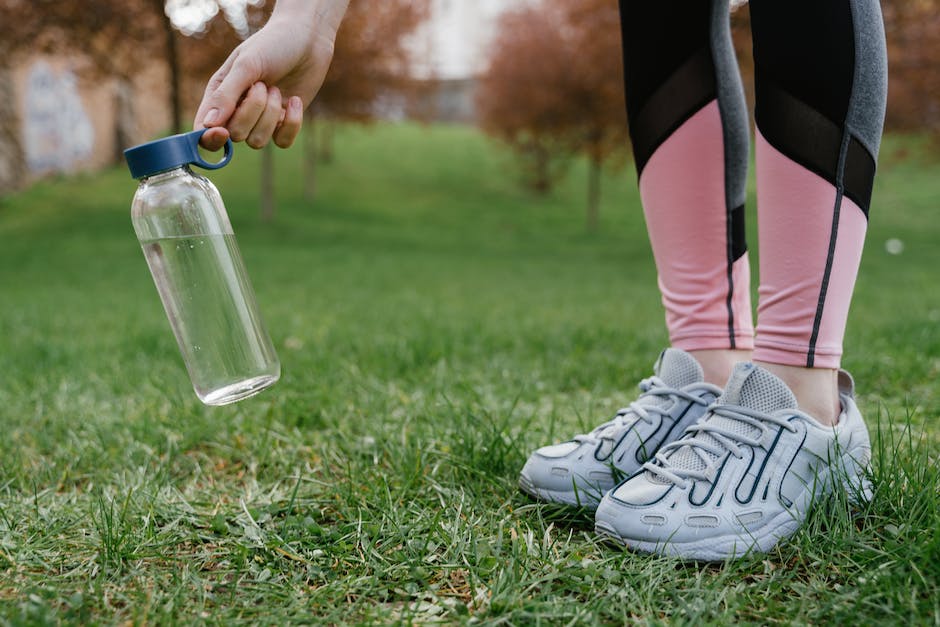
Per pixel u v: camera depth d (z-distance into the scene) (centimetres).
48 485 159
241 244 1242
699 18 135
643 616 98
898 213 1645
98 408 223
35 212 1340
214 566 117
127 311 513
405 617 100
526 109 1546
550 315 503
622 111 1462
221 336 125
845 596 98
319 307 554
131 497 144
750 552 112
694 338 142
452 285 823
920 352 282
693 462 123
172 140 115
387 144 2211
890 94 1329
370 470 159
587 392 242
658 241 145
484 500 142
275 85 128
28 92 1437
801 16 113
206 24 1226
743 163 141
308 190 1647
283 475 162
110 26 1244
